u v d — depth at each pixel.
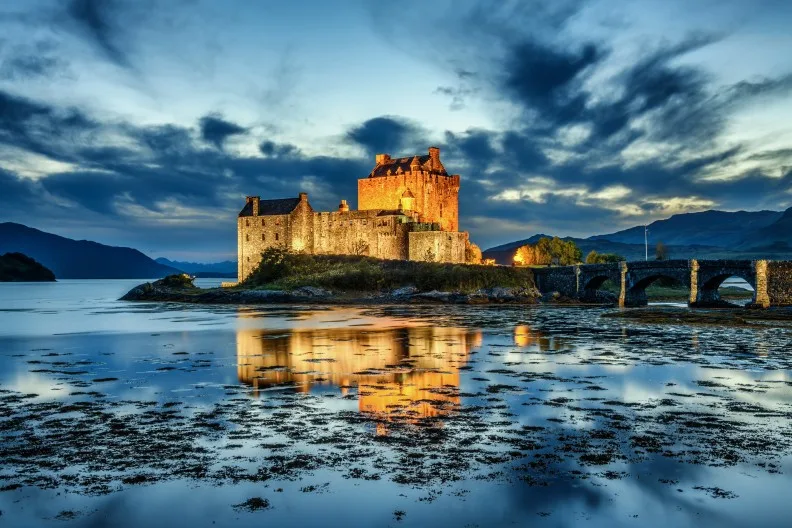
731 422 28.16
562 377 39.44
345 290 130.12
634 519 18.64
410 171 154.50
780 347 52.91
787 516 18.80
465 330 69.62
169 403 32.66
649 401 32.41
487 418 29.09
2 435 26.69
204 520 18.64
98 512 19.14
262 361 46.97
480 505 19.53
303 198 148.25
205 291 143.12
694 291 101.94
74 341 61.25
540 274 139.12
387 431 27.02
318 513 19.08
